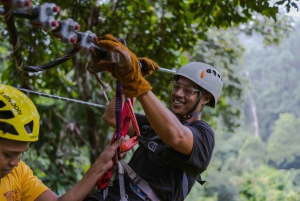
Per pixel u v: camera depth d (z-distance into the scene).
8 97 2.53
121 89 2.84
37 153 7.90
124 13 7.58
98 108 8.02
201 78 3.35
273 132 46.97
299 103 49.38
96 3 7.02
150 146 3.14
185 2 7.73
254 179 26.69
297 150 41.25
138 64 2.68
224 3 6.43
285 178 28.38
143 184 3.09
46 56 6.94
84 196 2.84
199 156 3.13
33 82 7.11
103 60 2.60
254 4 5.58
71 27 2.22
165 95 8.16
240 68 29.98
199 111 3.42
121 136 2.92
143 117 3.58
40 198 2.91
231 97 14.62
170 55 7.70
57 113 7.97
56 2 6.46
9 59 7.72
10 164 2.54
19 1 1.96
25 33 6.32
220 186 25.48
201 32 7.46
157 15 7.92
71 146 8.36
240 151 40.09
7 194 2.76
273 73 51.47
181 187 3.20
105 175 2.90
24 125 2.52
